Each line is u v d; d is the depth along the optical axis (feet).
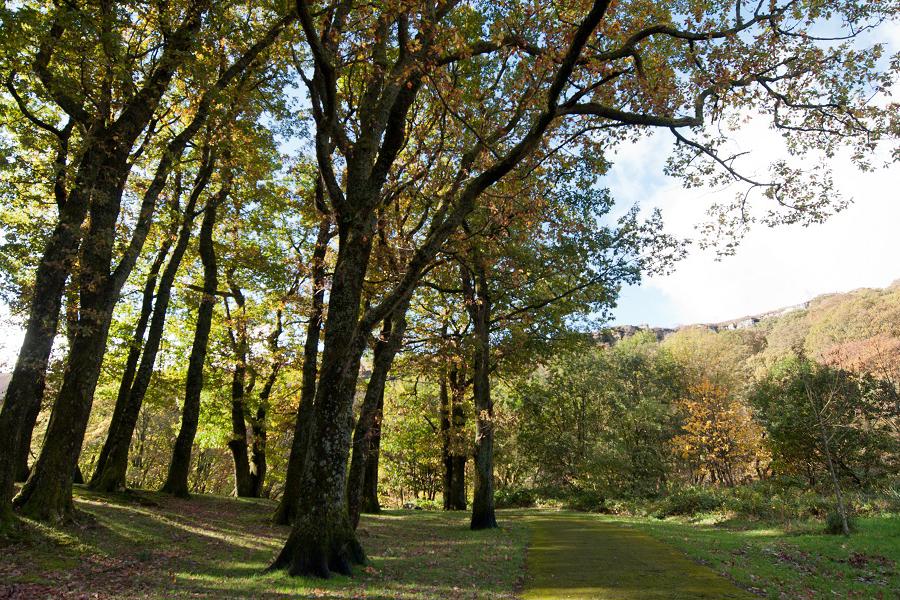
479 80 46.19
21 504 33.09
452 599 23.80
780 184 37.45
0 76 36.58
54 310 33.22
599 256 61.52
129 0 33.83
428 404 102.99
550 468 128.57
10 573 24.49
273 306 56.85
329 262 54.75
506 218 43.11
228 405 82.64
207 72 37.22
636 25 38.37
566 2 36.65
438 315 76.33
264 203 61.26
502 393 92.73
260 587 24.02
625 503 99.35
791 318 253.24
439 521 68.64
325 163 34.04
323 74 31.63
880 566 33.58
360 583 26.37
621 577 30.01
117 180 37.04
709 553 38.47
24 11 29.17
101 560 28.94
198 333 61.72
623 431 119.85
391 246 46.11
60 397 35.68
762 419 91.40
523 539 48.98
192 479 132.57
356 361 30.94
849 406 78.02
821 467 82.53
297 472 49.73
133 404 52.01
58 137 42.06
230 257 71.77
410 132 47.65
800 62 33.55
